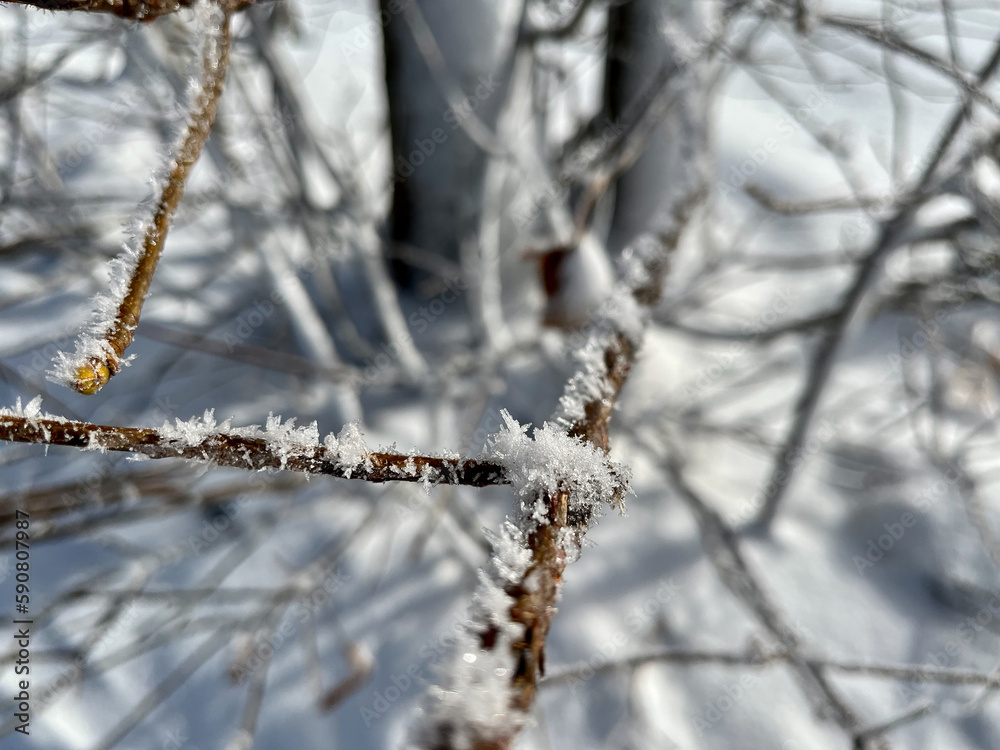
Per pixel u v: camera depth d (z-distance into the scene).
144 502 1.02
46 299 1.18
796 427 1.00
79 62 1.33
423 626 0.98
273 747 0.86
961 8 1.19
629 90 1.04
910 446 1.21
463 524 1.03
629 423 1.10
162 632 0.92
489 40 1.04
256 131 0.90
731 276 1.42
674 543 1.09
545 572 0.18
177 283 1.24
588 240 0.85
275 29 0.91
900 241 0.82
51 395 0.98
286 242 1.11
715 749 0.89
